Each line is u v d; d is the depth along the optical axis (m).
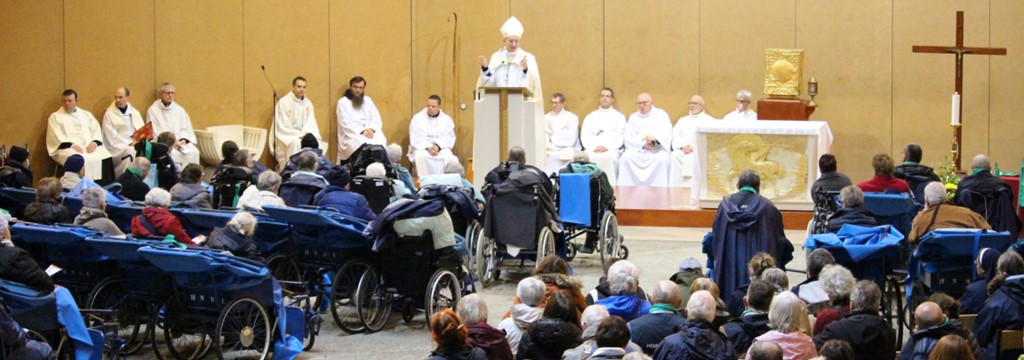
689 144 18.33
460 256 10.12
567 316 6.77
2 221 7.73
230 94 17.83
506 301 11.02
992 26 18.64
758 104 16.53
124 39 17.06
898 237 9.14
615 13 19.30
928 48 15.75
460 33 19.31
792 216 14.91
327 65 18.47
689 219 15.11
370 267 9.85
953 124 15.55
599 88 19.38
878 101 18.91
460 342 6.29
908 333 9.94
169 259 8.13
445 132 18.55
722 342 6.51
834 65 18.94
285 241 10.25
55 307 7.66
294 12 18.23
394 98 19.06
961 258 9.06
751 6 19.03
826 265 7.95
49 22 16.55
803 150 14.88
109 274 9.02
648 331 7.02
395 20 19.03
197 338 9.45
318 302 10.30
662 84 19.27
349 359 9.02
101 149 16.33
